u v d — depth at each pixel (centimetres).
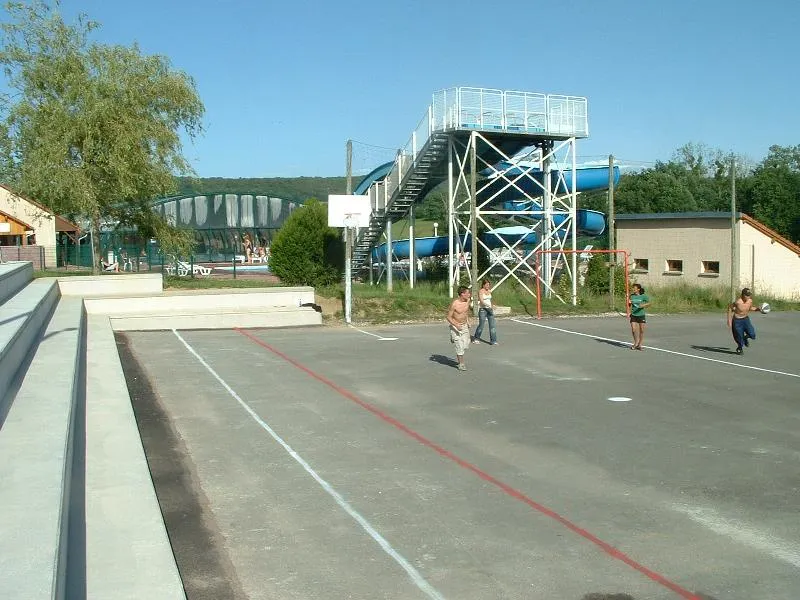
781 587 616
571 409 1291
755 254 3619
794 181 6225
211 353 1892
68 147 2906
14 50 2959
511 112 2995
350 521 761
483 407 1304
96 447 915
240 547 694
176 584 567
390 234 3394
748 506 811
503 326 2581
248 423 1174
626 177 6994
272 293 2597
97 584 564
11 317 1231
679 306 3244
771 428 1162
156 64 3119
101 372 1423
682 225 3803
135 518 693
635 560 669
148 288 2595
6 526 511
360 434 1113
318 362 1775
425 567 653
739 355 1944
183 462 963
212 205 5628
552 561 666
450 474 920
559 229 3366
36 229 4491
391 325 2583
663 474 924
